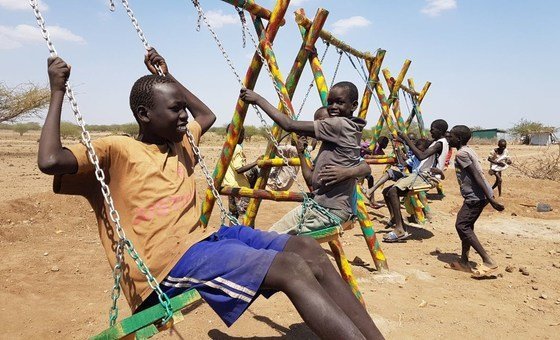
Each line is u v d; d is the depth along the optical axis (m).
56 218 7.62
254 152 29.23
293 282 2.20
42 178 13.88
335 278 2.66
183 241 2.43
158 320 2.28
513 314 4.66
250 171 7.73
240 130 5.21
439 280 5.72
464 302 4.93
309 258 2.64
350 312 2.62
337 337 2.12
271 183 7.54
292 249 2.68
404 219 9.60
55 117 2.27
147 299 2.43
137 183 2.45
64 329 3.97
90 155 2.21
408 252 7.04
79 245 6.46
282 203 10.50
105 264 5.68
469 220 5.93
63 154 2.24
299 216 4.37
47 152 2.18
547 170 18.33
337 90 4.24
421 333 4.08
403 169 9.56
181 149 2.88
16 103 23.78
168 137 2.61
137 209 2.44
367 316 2.64
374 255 5.80
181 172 2.68
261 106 4.15
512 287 5.54
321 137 4.11
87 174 2.43
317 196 4.34
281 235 2.77
